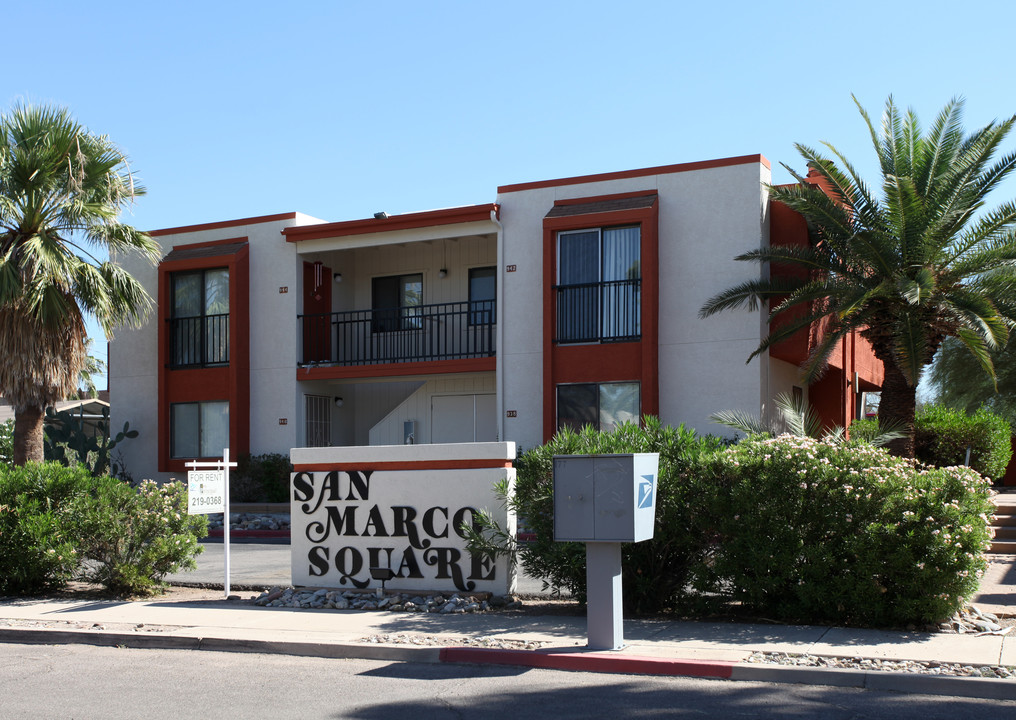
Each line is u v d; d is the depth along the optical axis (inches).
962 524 371.2
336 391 1013.2
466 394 947.3
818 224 764.0
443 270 981.2
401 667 350.9
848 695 295.4
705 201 798.5
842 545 383.6
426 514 470.0
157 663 368.2
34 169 770.2
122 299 840.3
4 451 976.3
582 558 415.8
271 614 446.6
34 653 392.8
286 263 959.6
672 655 337.4
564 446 431.8
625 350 805.9
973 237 738.2
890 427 739.4
